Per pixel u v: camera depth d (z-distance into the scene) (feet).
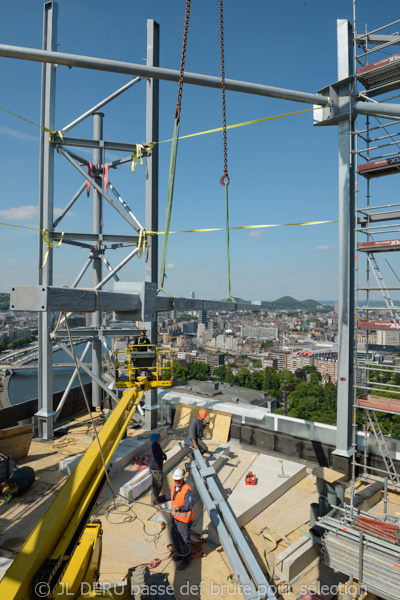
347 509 23.68
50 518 12.26
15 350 608.60
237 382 595.06
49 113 39.65
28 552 11.07
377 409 25.77
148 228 39.91
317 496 29.81
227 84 24.97
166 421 44.09
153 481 26.94
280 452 36.68
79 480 13.92
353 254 32.48
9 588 10.07
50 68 39.70
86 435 40.65
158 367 27.43
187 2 18.40
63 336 41.32
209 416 40.65
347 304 32.01
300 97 28.91
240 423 39.73
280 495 29.94
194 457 32.78
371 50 29.19
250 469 32.89
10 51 20.85
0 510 26.37
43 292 11.16
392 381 285.23
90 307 12.96
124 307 14.70
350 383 32.19
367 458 32.22
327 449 34.27
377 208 27.07
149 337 37.27
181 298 19.86
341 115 30.83
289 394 484.74
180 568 21.25
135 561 21.85
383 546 18.39
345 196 31.83
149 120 39.58
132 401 24.18
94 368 50.26
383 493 29.27
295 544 22.91
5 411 39.11
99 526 17.28
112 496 28.81
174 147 18.66
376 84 31.04
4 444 33.53
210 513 22.91
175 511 21.45
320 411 433.07
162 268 17.80
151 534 24.38
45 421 39.81
